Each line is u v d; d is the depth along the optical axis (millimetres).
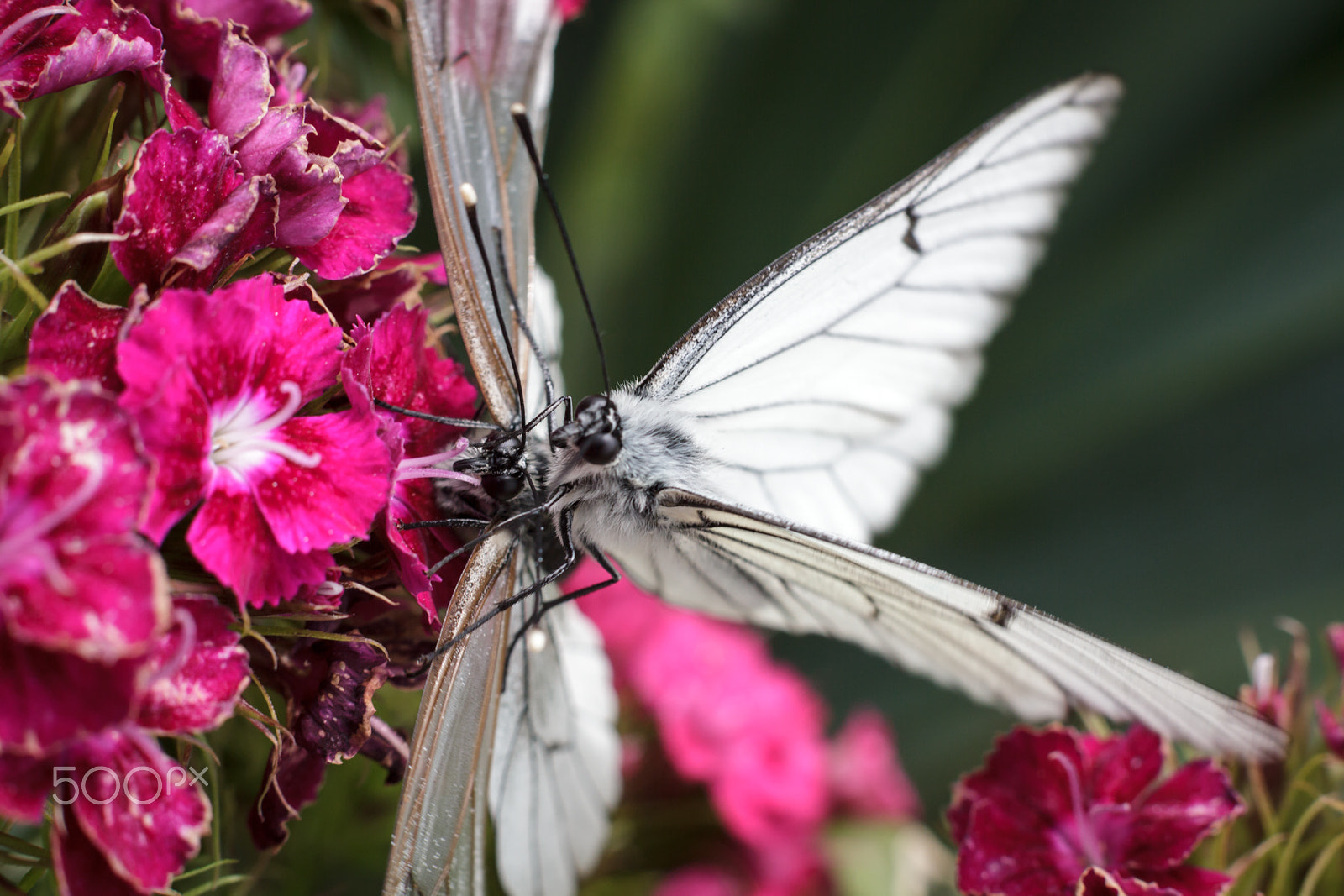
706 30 323
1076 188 390
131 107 199
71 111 199
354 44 224
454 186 195
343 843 216
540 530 204
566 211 323
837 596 216
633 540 211
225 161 189
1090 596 388
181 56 200
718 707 243
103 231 189
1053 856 210
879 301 220
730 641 252
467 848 197
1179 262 390
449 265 193
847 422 223
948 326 223
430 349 202
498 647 198
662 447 208
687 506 207
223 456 186
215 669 184
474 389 203
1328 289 371
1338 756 212
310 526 187
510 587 200
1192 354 384
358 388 188
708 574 220
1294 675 217
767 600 221
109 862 182
